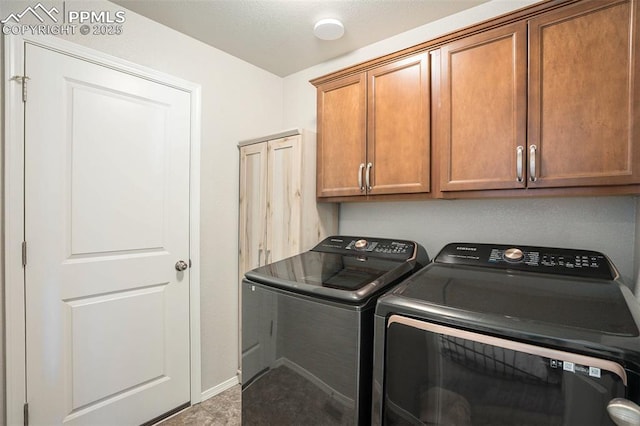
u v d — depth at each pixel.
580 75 1.19
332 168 1.96
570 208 1.50
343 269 1.53
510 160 1.34
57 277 1.52
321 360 1.24
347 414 1.16
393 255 1.70
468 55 1.45
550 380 0.79
